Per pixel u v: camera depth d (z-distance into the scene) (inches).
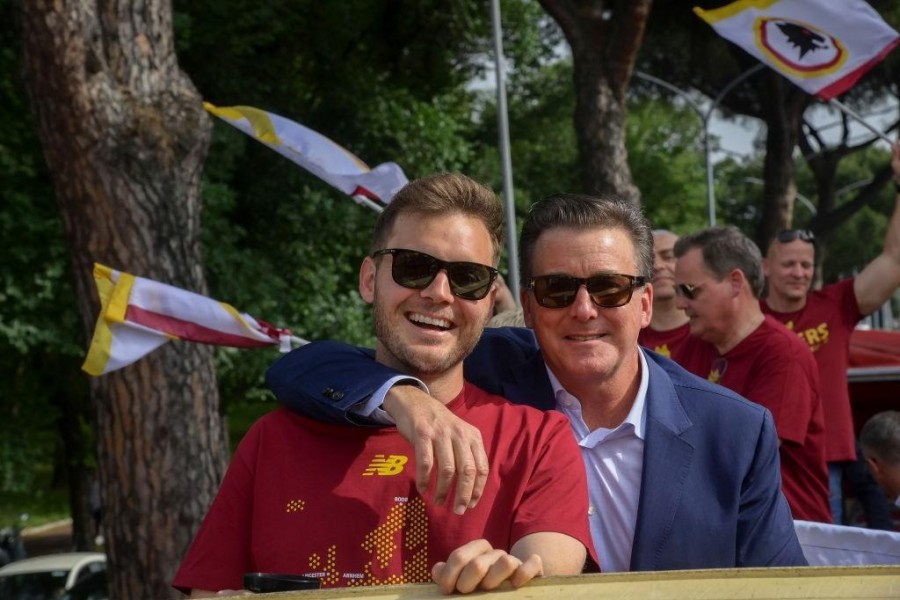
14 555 770.8
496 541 93.4
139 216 278.1
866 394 296.4
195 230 286.8
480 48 825.5
